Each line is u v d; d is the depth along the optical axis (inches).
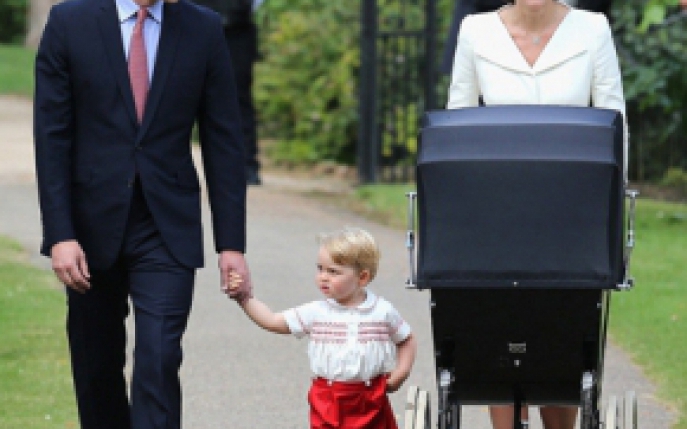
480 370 683.4
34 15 3946.9
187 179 724.7
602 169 642.8
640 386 984.3
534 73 730.8
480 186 647.8
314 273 1338.6
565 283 642.8
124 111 709.3
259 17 2290.8
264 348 1086.4
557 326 660.7
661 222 1603.1
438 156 653.3
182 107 717.3
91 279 725.3
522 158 645.3
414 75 1983.3
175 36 716.7
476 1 1352.1
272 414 914.1
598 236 644.7
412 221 671.8
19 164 1914.4
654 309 1195.3
